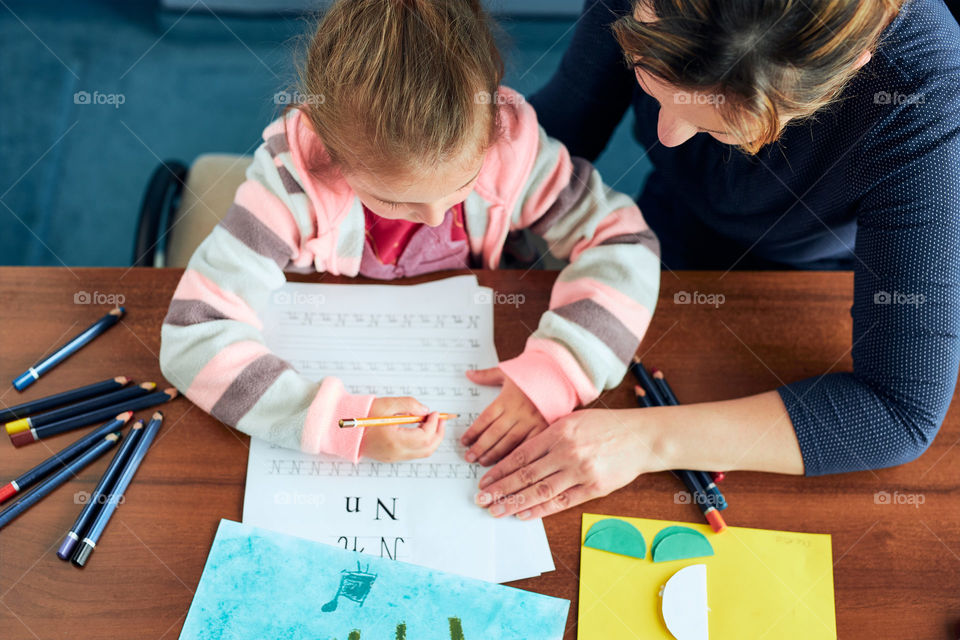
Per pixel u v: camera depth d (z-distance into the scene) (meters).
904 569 0.80
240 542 0.79
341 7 0.74
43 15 1.98
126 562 0.78
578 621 0.77
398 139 0.72
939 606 0.79
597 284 0.92
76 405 0.85
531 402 0.87
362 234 0.92
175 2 1.99
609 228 0.96
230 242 0.90
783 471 0.84
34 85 1.90
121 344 0.90
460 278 0.95
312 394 0.84
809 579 0.80
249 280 0.90
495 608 0.77
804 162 0.90
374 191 0.78
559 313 0.90
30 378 0.86
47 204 1.78
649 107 1.02
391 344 0.90
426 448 0.84
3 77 1.91
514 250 1.12
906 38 0.80
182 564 0.78
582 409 0.88
